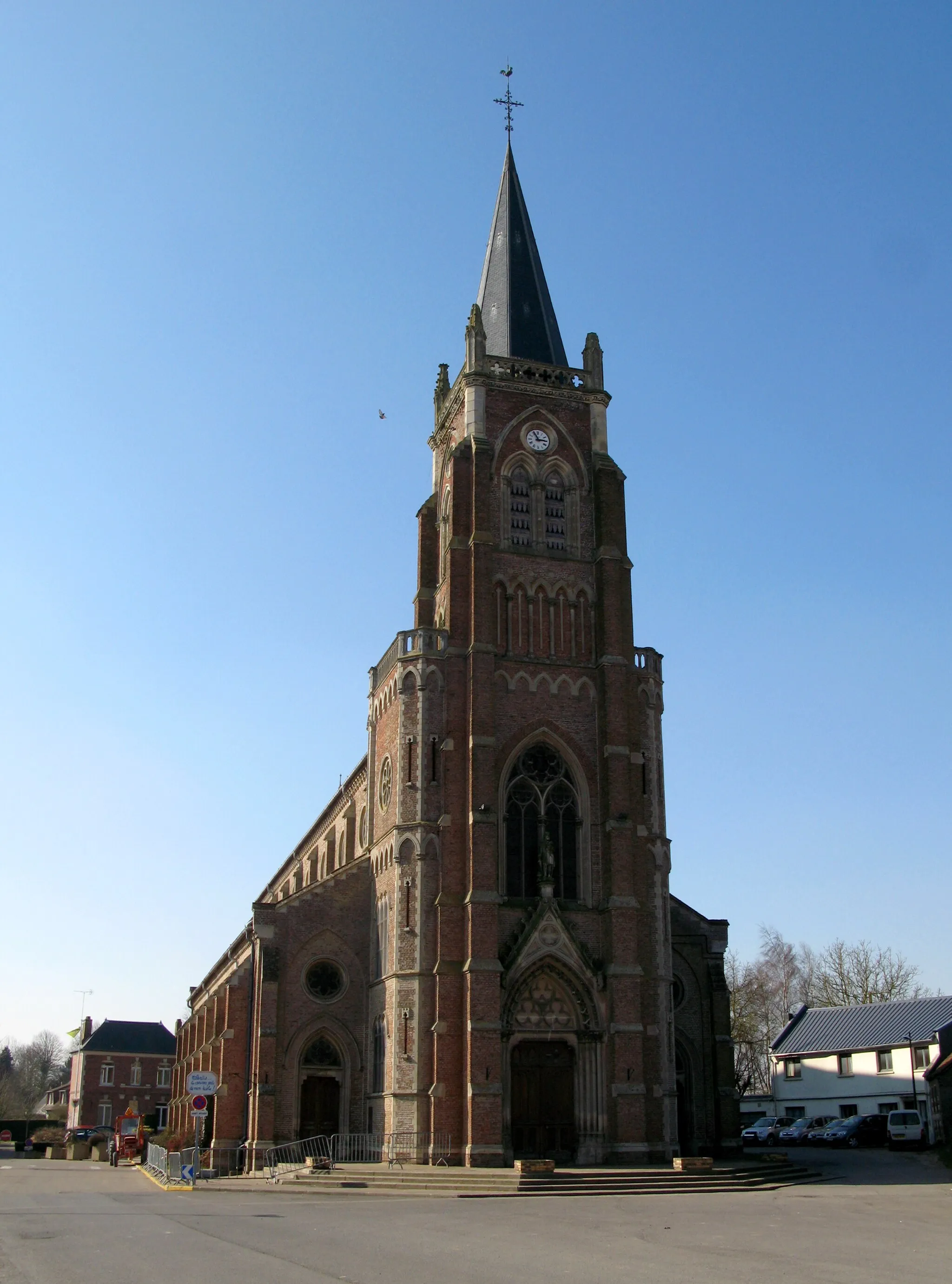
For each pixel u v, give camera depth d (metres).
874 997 113.94
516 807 61.06
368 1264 25.23
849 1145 81.19
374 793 66.81
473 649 61.16
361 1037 63.00
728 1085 68.19
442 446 72.50
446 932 57.00
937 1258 26.39
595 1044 57.12
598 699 63.31
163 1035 171.62
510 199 76.69
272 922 63.34
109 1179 62.69
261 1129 59.78
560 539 66.62
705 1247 28.45
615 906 58.88
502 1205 41.12
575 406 69.06
